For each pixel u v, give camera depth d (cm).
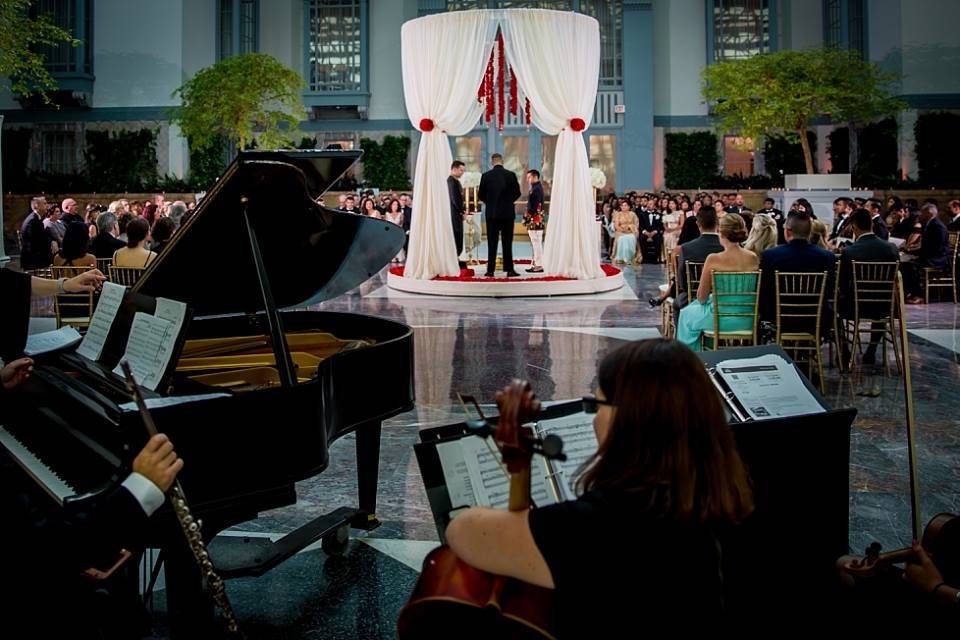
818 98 2384
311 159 375
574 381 827
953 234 1499
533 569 184
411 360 447
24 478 326
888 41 2836
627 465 185
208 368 438
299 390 326
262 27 3369
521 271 1736
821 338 839
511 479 192
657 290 1565
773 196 2364
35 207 1547
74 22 3114
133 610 288
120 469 280
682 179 3225
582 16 1467
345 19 3344
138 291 433
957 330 1094
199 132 2692
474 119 1528
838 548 328
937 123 2683
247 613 374
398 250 515
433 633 212
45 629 231
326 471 566
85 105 3138
